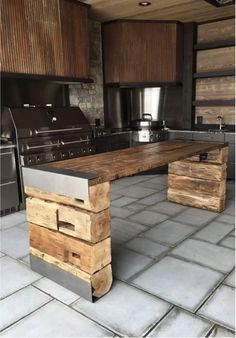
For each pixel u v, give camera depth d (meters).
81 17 4.19
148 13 4.60
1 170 3.44
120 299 1.99
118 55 5.02
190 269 2.34
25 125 3.63
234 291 2.07
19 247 2.75
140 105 5.74
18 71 3.60
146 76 5.14
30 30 3.65
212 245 2.72
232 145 4.70
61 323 1.79
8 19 3.44
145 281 2.19
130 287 2.12
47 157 3.84
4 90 3.99
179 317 1.82
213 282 2.17
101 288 2.01
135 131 5.18
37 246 2.25
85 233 1.90
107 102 5.41
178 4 4.20
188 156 2.80
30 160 3.65
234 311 1.87
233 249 2.64
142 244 2.77
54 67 3.96
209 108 5.39
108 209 1.96
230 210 3.57
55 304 1.96
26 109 3.80
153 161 2.41
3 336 1.70
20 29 3.55
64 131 4.03
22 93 4.19
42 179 2.06
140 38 4.99
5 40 3.44
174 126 5.68
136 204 3.84
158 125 5.43
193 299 1.99
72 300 1.99
